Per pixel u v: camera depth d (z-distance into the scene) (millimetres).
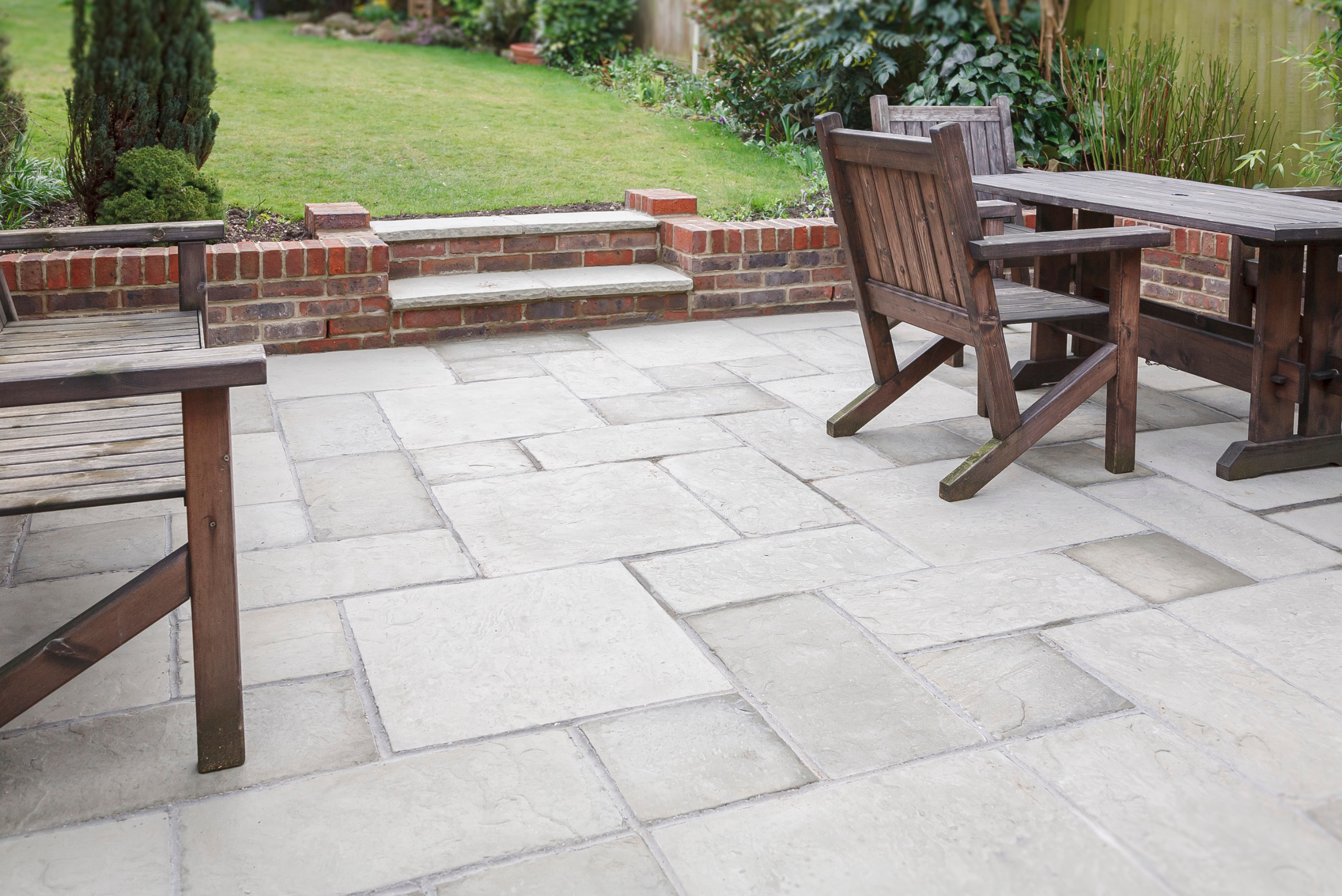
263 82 8547
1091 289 4305
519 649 2447
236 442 3752
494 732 2137
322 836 1845
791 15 7934
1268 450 3438
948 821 1876
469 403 4195
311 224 5363
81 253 4574
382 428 3908
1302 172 5914
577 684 2305
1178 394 4332
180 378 1752
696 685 2301
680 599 2676
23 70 8164
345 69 9547
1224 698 2236
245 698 2242
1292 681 2299
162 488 2061
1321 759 2037
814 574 2807
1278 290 3336
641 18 10523
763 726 2156
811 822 1878
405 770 2018
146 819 1881
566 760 2049
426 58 10680
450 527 3088
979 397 4016
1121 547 2945
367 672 2348
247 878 1750
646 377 4543
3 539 2957
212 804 1922
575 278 5414
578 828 1866
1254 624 2527
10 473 2145
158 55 4777
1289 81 6129
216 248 4719
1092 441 3777
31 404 1688
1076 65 7305
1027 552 2924
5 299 3246
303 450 3688
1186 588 2709
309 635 2496
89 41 4688
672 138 7613
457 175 6477
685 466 3566
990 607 2621
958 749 2076
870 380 4520
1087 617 2570
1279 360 3414
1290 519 3121
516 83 9375
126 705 2217
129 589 1899
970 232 3059
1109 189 3852
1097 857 1788
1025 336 5289
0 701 1853
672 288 5406
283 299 4789
